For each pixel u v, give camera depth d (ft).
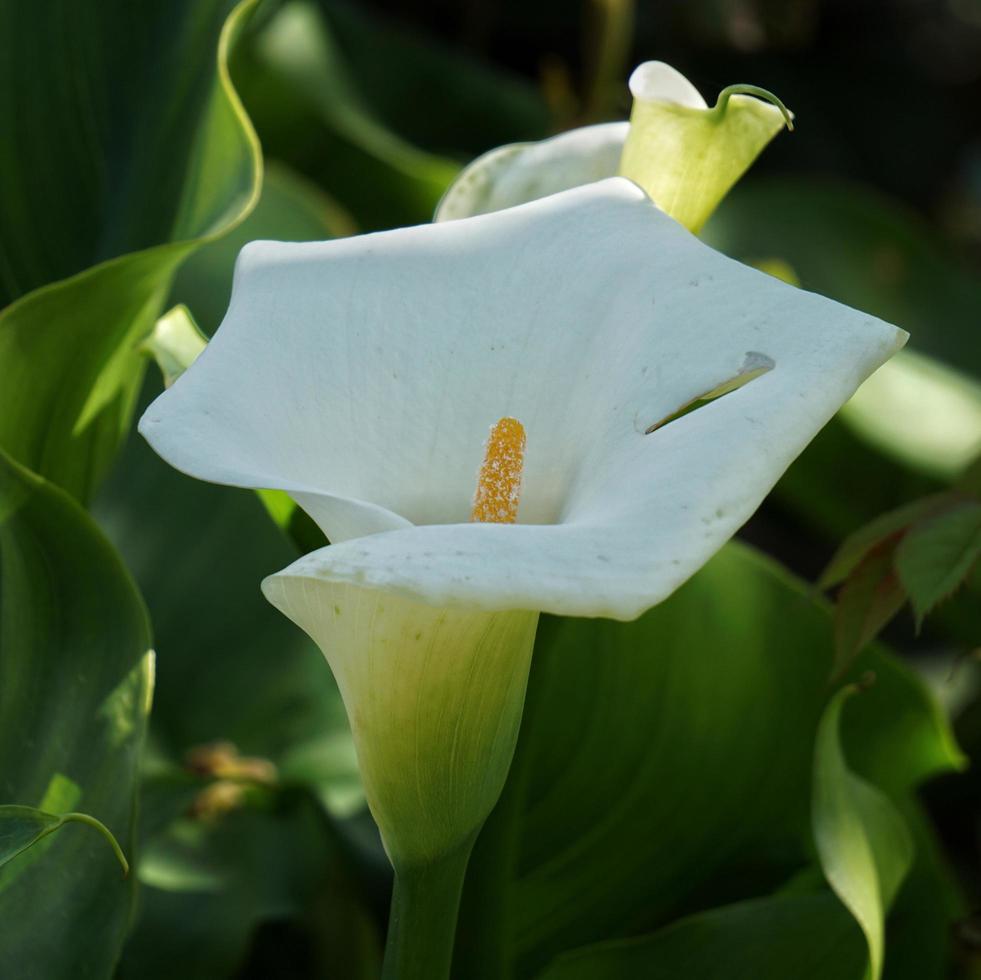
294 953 3.51
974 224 8.73
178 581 3.73
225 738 3.70
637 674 3.36
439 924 2.79
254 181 3.04
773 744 3.37
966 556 3.05
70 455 3.15
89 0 3.32
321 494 2.61
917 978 3.36
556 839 3.40
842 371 2.62
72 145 3.32
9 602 3.05
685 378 2.67
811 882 3.41
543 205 2.87
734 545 3.34
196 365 2.75
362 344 2.81
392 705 2.69
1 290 3.33
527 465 2.79
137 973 3.38
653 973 3.19
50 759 3.00
